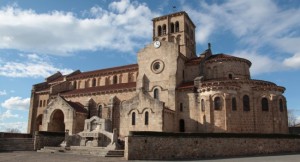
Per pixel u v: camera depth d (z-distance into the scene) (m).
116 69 71.19
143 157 36.31
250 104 50.09
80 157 37.00
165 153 37.50
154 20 76.25
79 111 59.03
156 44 60.47
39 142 49.66
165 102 56.16
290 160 32.28
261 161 31.50
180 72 58.69
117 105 60.91
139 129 50.78
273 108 49.81
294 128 62.44
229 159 34.88
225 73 57.06
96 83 72.75
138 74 60.97
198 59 61.78
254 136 42.75
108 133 46.94
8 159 34.12
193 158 37.66
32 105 76.44
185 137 38.94
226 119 47.41
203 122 49.72
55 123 61.31
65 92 72.25
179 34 71.56
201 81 53.38
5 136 52.81
